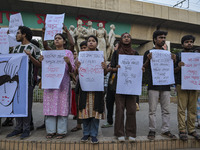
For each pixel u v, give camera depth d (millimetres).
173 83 2709
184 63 2791
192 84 2713
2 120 3820
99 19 11344
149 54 2672
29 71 2742
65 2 9820
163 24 12406
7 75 2707
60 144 2369
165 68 2715
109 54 7848
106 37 7750
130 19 11633
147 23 12250
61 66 2635
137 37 12242
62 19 2914
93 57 2570
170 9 11805
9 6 9859
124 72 2600
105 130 3236
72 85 3471
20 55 2725
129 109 2584
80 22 7227
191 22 12258
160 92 2746
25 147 2389
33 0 9375
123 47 2740
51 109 2574
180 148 2625
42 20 10492
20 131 2684
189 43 2912
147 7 11297
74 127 3248
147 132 3049
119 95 2611
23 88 2658
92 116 2426
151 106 2689
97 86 2482
